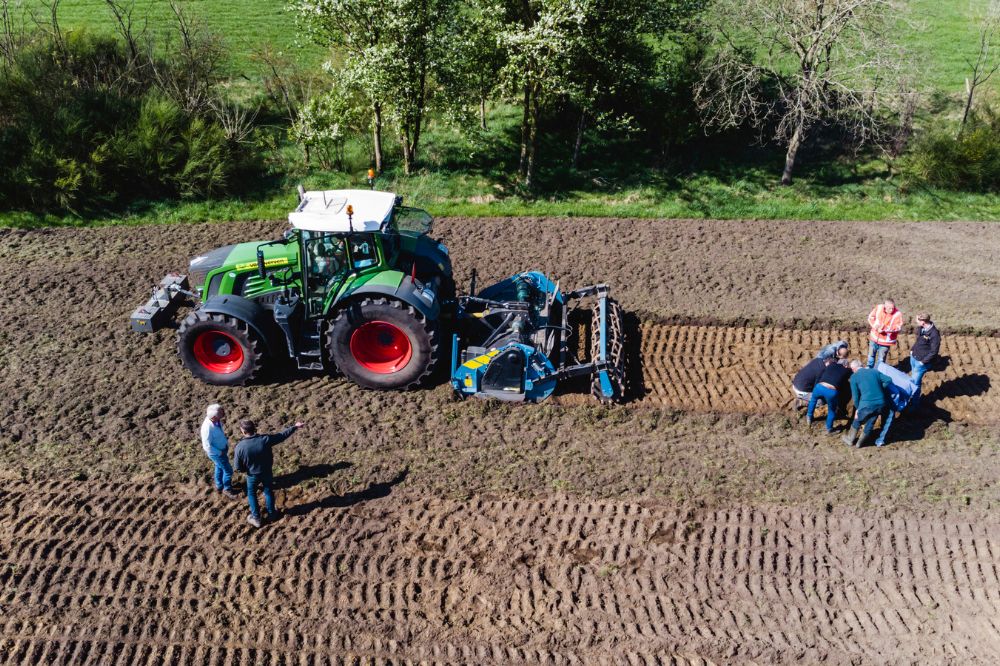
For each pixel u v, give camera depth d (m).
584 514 9.31
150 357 12.17
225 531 8.95
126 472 9.83
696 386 11.70
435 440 10.47
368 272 10.92
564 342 11.47
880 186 19.39
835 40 17.97
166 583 8.27
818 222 17.64
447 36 17.28
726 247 16.23
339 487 9.65
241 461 8.63
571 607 8.14
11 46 20.25
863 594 8.36
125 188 18.14
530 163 18.80
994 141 19.39
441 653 7.66
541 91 17.89
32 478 9.67
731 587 8.41
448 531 9.04
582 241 16.39
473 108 18.45
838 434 10.84
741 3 18.78
